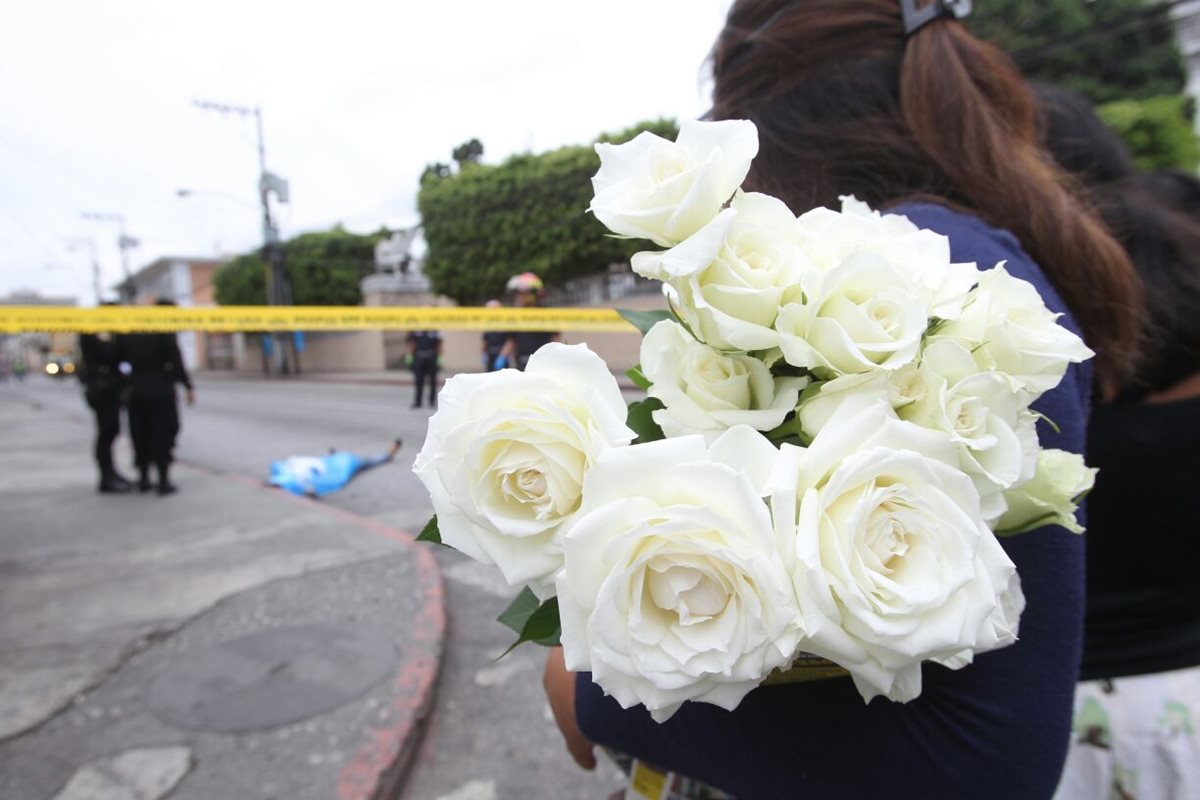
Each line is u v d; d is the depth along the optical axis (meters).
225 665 2.95
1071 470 0.59
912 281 0.54
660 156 0.54
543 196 15.83
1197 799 1.03
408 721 2.54
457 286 18.69
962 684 0.63
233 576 4.01
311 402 15.87
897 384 0.53
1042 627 0.64
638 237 0.54
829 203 0.89
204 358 43.81
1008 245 0.75
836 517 0.48
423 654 3.02
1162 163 9.73
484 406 0.53
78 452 9.76
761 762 0.70
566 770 2.41
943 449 0.50
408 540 4.62
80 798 2.16
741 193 0.56
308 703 2.66
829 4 0.96
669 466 0.48
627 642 0.47
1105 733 1.08
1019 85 0.94
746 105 0.99
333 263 26.75
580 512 0.50
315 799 2.15
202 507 5.76
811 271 0.51
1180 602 1.05
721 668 0.46
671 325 0.57
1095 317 0.85
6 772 2.29
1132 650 1.08
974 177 0.83
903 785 0.64
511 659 3.11
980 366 0.56
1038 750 0.62
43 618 3.46
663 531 0.45
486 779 2.37
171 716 2.59
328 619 3.38
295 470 6.66
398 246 25.67
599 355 0.54
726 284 0.51
